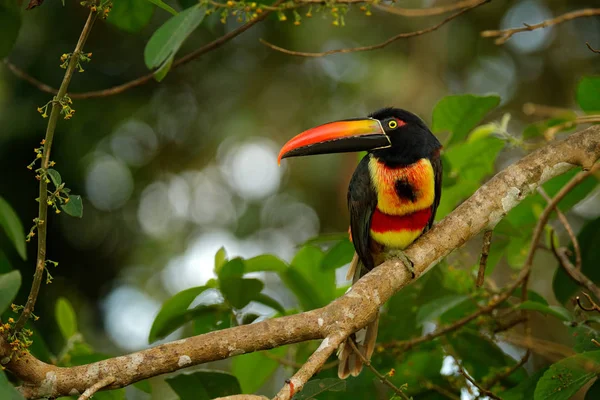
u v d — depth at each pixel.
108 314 17.81
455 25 19.14
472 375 9.23
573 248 9.35
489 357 9.14
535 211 9.74
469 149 9.62
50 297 16.84
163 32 7.30
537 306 7.98
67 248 17.62
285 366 9.34
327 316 6.31
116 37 16.91
